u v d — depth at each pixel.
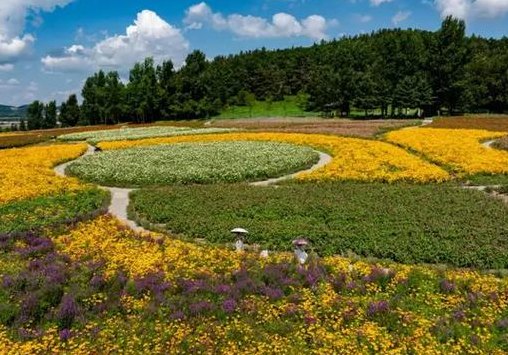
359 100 97.81
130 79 124.62
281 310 12.34
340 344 10.60
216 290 13.34
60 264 15.73
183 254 16.34
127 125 96.50
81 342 11.12
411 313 12.16
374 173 30.06
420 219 20.12
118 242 17.98
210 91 121.06
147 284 13.68
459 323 11.70
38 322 12.14
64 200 25.41
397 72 101.62
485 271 15.55
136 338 11.04
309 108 122.44
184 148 43.66
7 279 14.02
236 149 41.81
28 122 137.50
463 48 93.88
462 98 95.75
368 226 19.34
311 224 20.28
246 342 10.90
